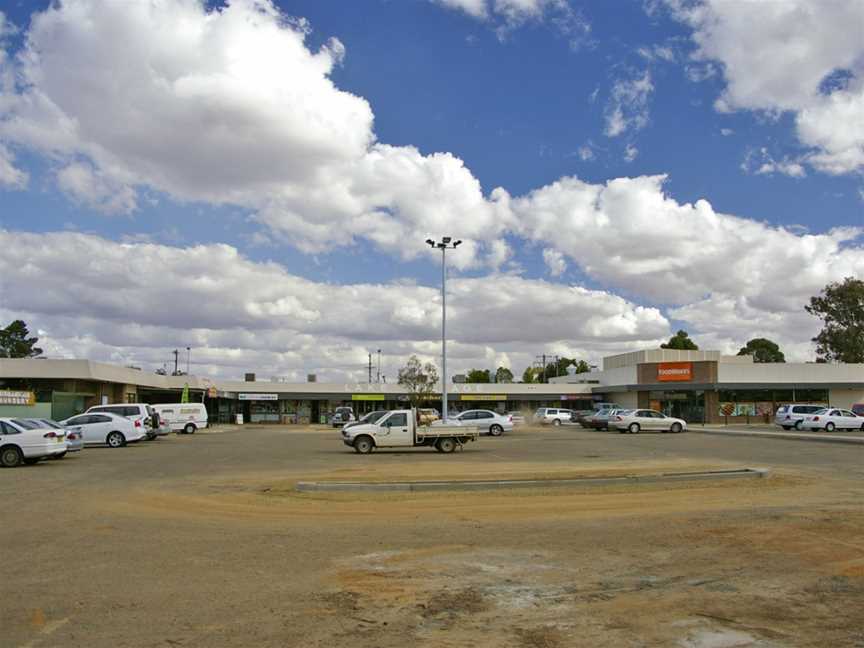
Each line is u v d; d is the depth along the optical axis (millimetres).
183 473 20781
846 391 66938
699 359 73625
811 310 88250
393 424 29891
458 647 6062
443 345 46312
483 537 10875
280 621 6758
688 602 7383
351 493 15875
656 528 11539
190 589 7867
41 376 48531
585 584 8109
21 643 6109
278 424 76125
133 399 62875
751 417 66250
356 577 8430
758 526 11586
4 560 9281
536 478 17891
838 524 11727
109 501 14828
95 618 6809
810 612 7047
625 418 47969
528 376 137625
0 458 22938
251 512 13352
